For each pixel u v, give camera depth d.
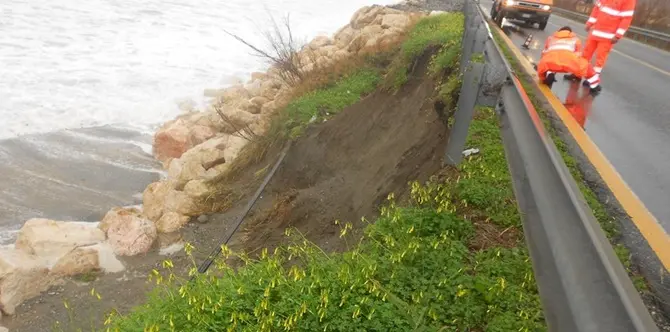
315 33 25.12
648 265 3.77
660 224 4.39
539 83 9.02
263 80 16.02
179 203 9.33
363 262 4.09
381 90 9.80
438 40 10.53
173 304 3.84
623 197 4.85
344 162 8.57
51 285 7.04
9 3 20.80
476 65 4.55
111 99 14.34
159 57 18.20
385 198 6.42
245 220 8.48
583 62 8.82
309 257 4.72
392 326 3.41
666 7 23.11
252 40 22.16
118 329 3.82
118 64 16.83
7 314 6.49
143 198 9.74
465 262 4.08
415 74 9.72
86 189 10.20
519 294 3.60
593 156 5.82
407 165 6.71
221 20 24.86
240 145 11.67
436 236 4.40
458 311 3.53
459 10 19.27
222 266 4.46
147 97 14.91
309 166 9.12
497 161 5.48
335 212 7.19
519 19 17.17
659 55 15.74
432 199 5.02
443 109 6.79
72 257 7.36
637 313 1.69
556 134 6.38
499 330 3.30
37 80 14.39
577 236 2.26
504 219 4.55
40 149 11.46
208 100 15.55
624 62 13.13
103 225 8.56
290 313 3.60
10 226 8.65
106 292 7.02
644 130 7.06
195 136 12.50
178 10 25.42
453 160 4.95
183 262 7.84
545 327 3.24
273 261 4.15
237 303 3.71
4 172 10.27
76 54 16.91
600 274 1.97
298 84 13.47
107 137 12.70
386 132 8.46
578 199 2.42
